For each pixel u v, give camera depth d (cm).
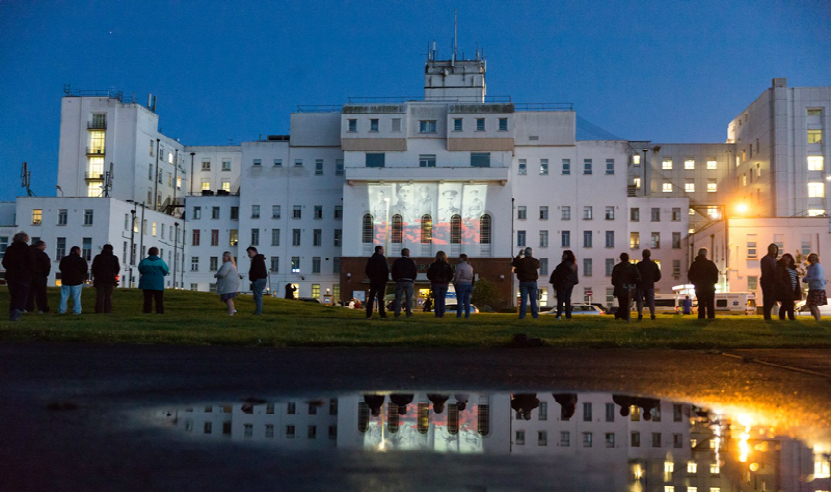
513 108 7950
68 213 7969
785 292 1967
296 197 8656
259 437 434
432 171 7819
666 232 8369
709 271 1991
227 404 568
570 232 8281
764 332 1427
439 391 658
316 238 8588
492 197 7925
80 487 320
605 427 483
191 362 898
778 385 722
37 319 1675
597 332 1395
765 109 9056
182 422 484
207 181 10781
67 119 9419
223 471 349
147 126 9612
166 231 8875
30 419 488
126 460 371
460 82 8994
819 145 8769
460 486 324
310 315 2452
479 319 1977
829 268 7231
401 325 1588
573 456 389
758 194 9250
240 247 8662
